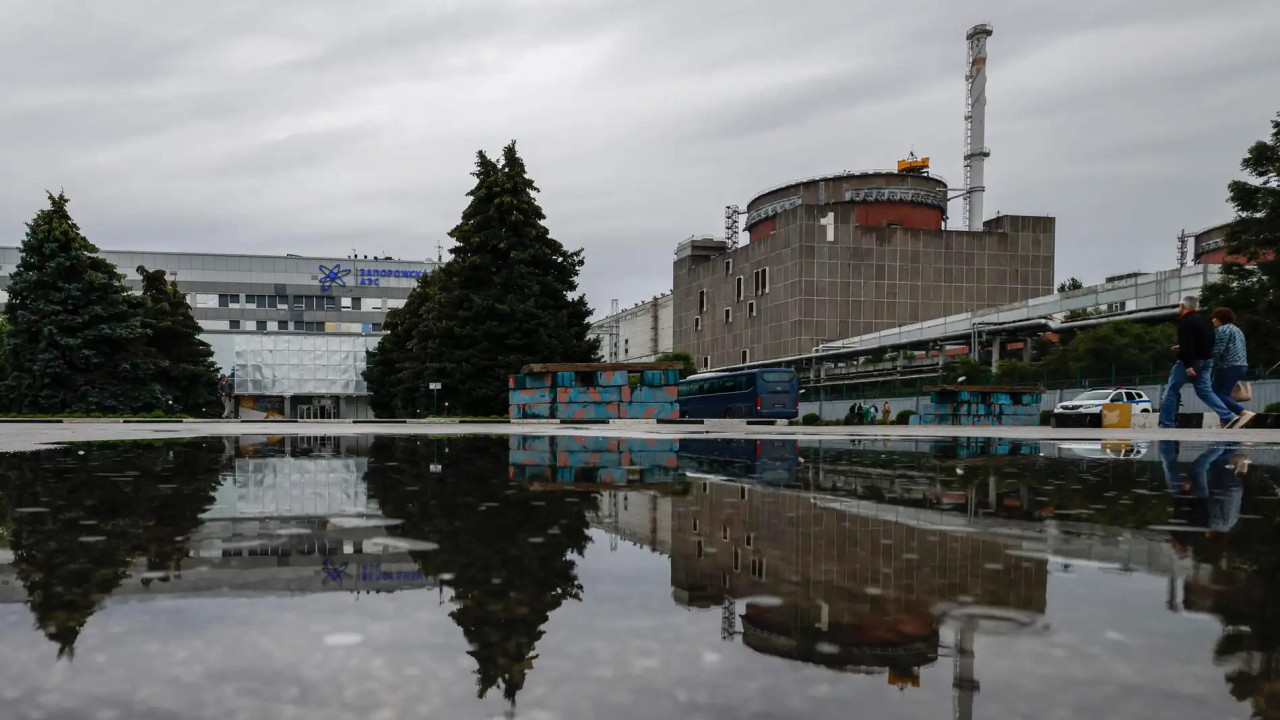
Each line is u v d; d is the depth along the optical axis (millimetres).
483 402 31078
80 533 2174
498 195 32719
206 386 43812
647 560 1781
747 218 85938
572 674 985
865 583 1538
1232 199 26906
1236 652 1085
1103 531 2240
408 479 3986
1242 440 8758
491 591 1467
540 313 31516
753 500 3055
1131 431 13734
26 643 1109
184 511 2686
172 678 959
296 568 1680
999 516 2574
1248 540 2080
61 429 14555
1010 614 1298
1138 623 1241
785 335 72375
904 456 6047
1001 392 30422
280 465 4957
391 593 1447
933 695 913
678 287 93188
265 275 88688
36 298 34312
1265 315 25547
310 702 876
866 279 71500
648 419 22266
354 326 91062
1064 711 856
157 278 44188
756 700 893
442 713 835
